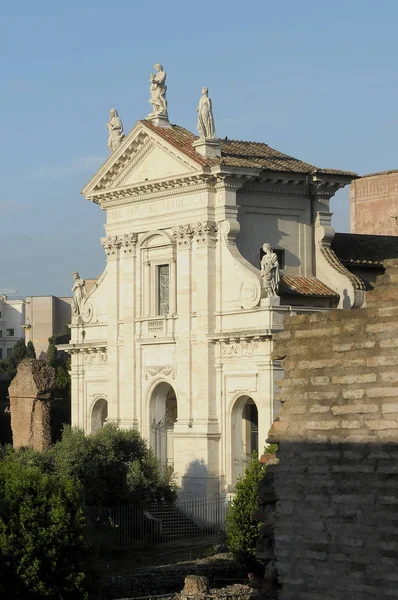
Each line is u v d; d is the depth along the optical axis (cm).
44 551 6081
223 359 9550
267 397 9106
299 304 9556
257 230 9738
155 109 10125
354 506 2894
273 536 3034
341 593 2891
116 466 9088
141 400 10325
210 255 9650
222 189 9581
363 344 2938
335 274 9712
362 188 12800
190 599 6350
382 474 2856
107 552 8588
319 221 9962
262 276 9225
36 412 10425
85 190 10662
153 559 8369
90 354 10925
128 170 10300
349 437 2916
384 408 2881
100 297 10838
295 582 2970
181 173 9694
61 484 6359
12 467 6469
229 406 9512
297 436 3006
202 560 7944
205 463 9562
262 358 9162
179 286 9900
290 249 9850
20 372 10525
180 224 9862
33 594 6041
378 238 10562
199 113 9669
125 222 10444
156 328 10138
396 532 2823
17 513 6128
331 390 2977
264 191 9769
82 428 10719
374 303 2936
